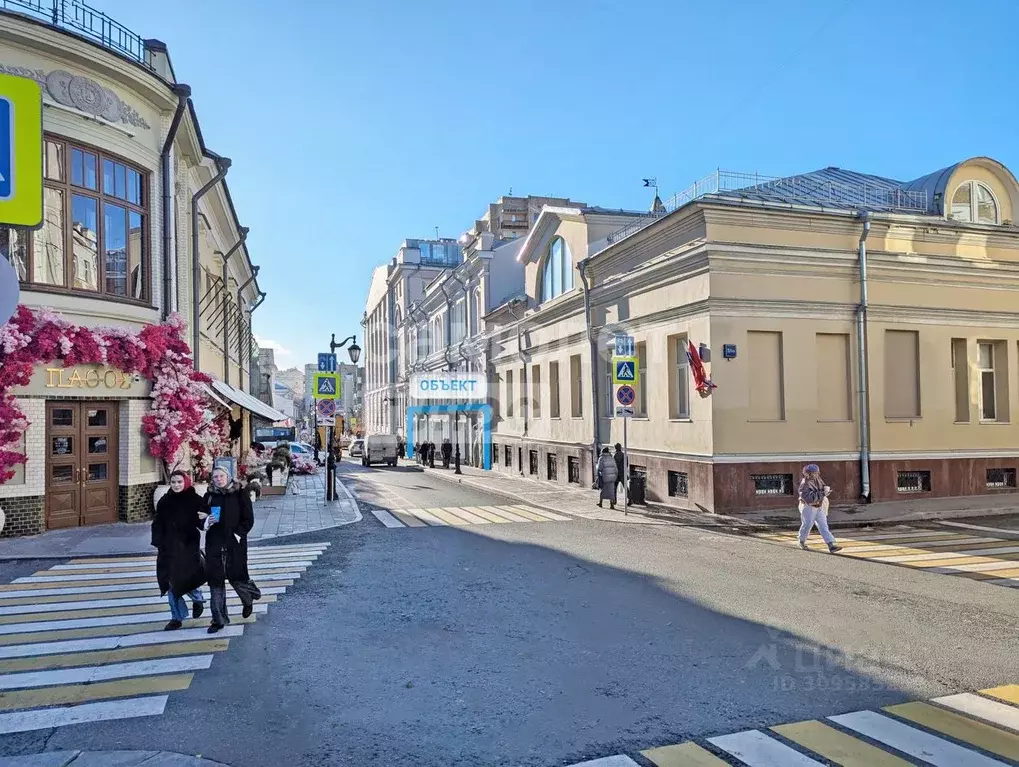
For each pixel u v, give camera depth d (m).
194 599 7.61
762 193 17.39
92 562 10.73
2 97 3.46
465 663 6.19
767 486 16.09
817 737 4.69
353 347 20.22
